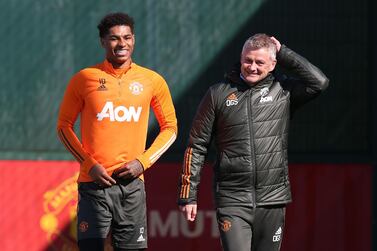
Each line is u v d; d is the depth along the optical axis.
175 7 27.53
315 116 27.95
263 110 19.86
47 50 27.27
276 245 20.53
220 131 20.03
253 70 19.59
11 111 27.23
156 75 21.19
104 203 20.66
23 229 27.19
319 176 27.80
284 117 20.08
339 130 27.97
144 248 21.41
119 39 20.44
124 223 20.97
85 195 20.72
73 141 20.77
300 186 27.73
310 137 27.92
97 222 20.62
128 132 20.62
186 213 20.30
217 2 27.62
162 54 27.53
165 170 27.42
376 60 27.83
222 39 27.66
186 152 20.34
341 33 27.89
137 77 20.84
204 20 27.61
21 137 27.25
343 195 27.84
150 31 27.47
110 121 20.55
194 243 27.48
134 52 27.45
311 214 27.73
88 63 27.41
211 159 27.44
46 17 27.25
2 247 27.08
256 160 19.84
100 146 20.56
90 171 20.34
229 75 20.09
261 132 19.84
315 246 27.78
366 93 27.97
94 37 27.39
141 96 20.77
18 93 27.22
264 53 19.56
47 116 27.33
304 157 27.72
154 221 27.39
